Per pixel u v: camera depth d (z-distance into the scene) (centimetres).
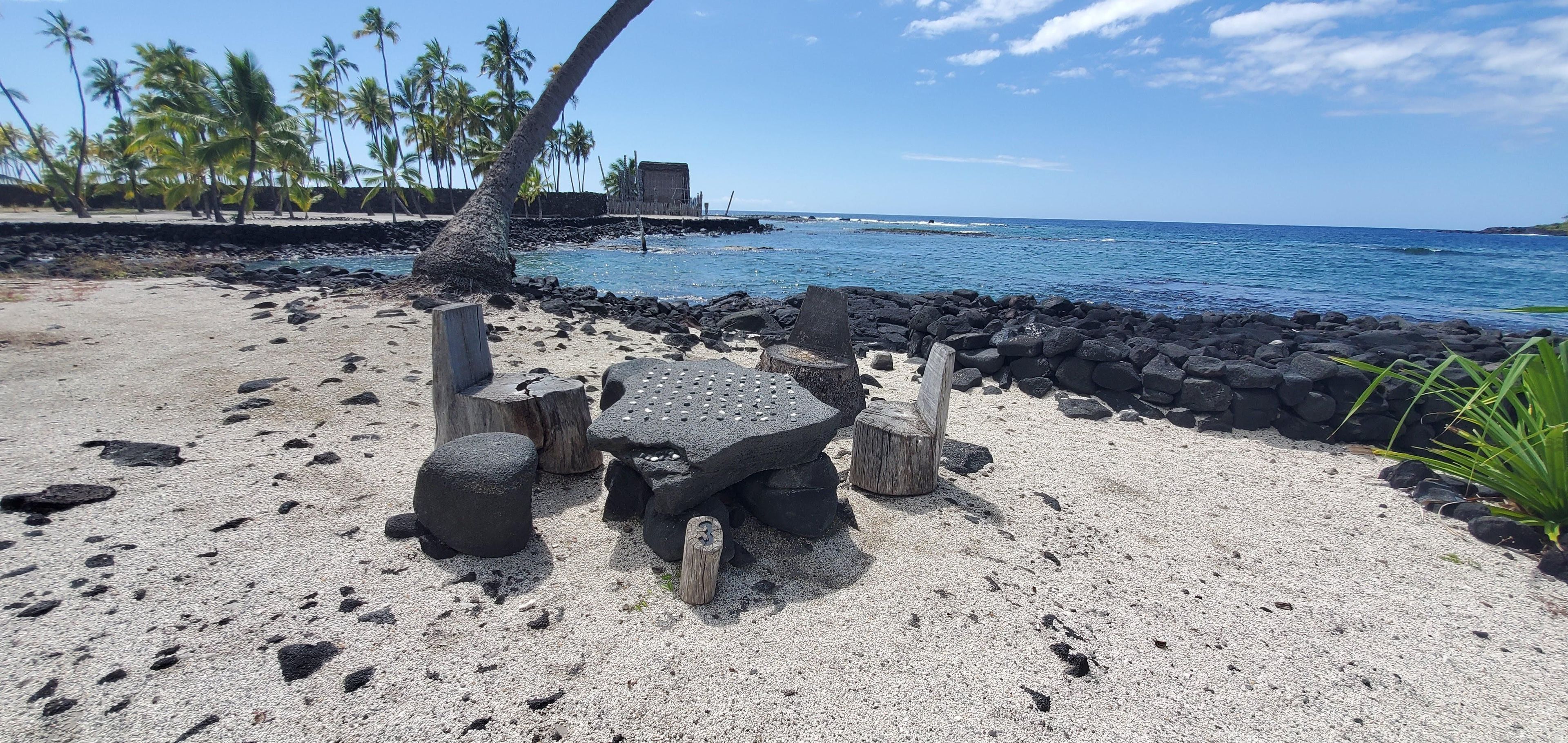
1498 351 719
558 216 4784
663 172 5900
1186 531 379
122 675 221
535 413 373
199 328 659
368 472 381
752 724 219
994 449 494
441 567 294
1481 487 437
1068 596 305
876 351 874
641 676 237
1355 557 357
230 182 3303
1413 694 255
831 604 285
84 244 1819
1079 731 226
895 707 230
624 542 323
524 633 256
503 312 855
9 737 195
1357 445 544
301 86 4028
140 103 2842
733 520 338
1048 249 4488
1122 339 851
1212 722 234
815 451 347
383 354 609
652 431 322
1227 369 576
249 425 436
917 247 4269
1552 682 263
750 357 772
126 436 406
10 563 273
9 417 422
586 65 1126
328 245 2483
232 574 278
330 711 213
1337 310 1666
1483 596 324
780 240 4819
